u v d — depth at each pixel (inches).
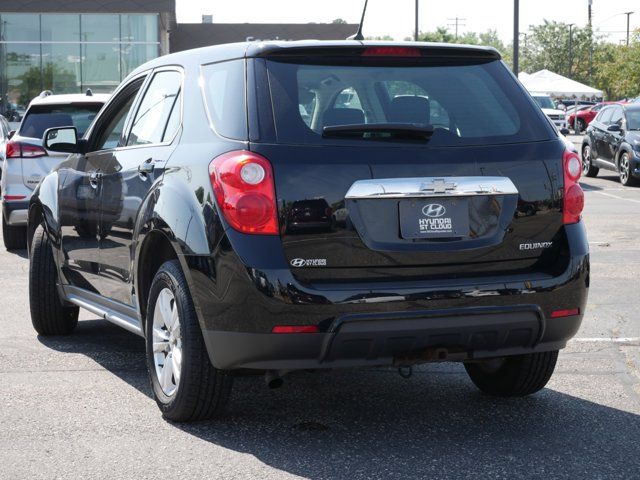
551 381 236.5
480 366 222.1
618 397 221.5
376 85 187.8
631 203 722.2
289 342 174.1
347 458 177.8
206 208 180.9
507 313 182.9
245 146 178.4
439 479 166.7
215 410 194.5
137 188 211.0
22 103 1508.4
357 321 174.7
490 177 184.1
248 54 188.1
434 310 177.8
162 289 199.5
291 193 175.2
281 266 173.9
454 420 202.5
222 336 179.3
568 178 190.5
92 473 169.2
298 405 213.8
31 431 193.0
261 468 172.1
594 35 4377.5
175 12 1534.2
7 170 475.8
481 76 195.5
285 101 181.8
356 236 177.0
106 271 236.7
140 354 262.5
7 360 254.7
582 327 301.9
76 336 286.8
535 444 186.4
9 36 1498.5
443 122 186.7
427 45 192.4
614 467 173.3
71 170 260.8
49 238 273.0
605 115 971.3
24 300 346.9
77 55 1509.6
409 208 179.5
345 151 178.7
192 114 198.7
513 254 185.9
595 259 448.8
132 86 238.1
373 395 222.8
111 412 206.4
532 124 192.1
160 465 173.5
